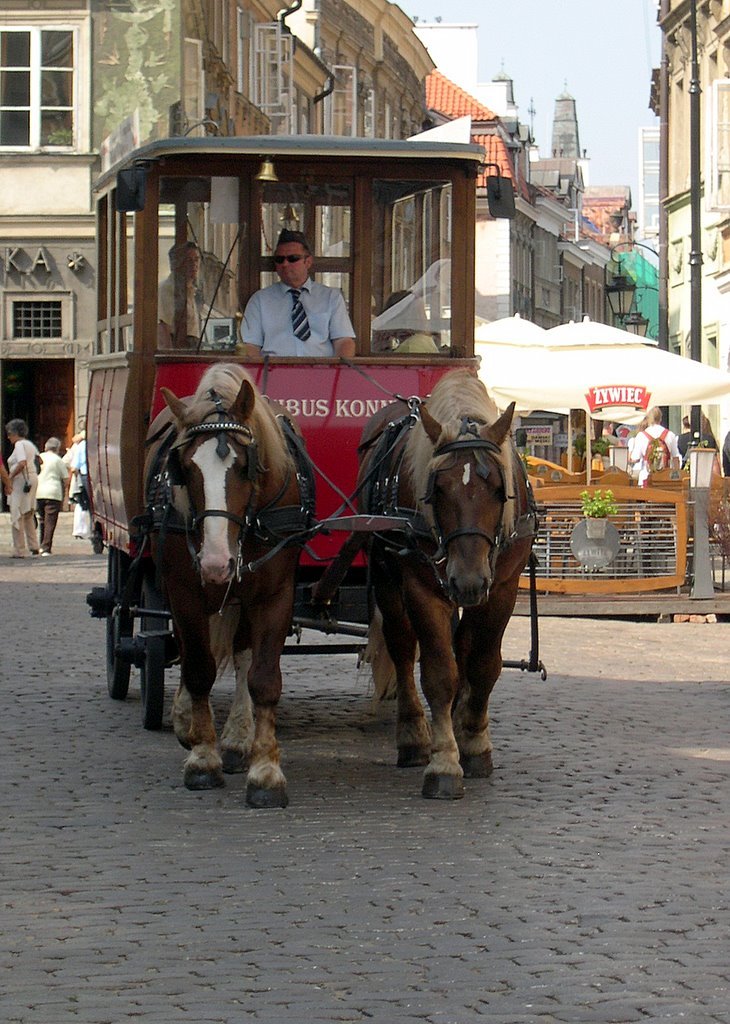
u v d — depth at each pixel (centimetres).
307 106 5141
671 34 4794
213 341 1198
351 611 1175
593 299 10794
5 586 2523
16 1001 648
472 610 1052
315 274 1207
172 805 1001
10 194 4319
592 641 1889
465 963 691
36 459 3291
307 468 1042
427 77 7794
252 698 1007
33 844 902
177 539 999
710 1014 629
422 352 1212
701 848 891
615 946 712
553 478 2608
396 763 1139
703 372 2373
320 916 761
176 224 1191
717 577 2512
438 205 1211
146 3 4216
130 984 668
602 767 1120
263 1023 622
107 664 1477
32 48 4269
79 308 4341
